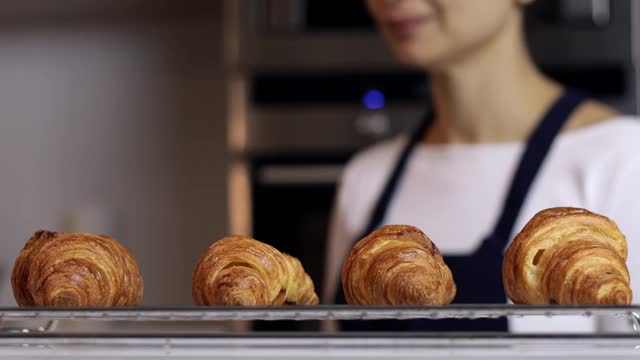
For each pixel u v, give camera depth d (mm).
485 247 1222
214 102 2691
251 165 2084
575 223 527
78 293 489
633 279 878
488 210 1314
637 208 1201
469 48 1326
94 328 1655
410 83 2061
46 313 430
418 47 1329
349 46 2062
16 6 2531
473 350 429
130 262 538
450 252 1306
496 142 1362
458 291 1192
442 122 1397
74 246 519
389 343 430
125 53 2721
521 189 1266
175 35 2705
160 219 2693
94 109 2727
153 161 2707
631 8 1990
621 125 1288
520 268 517
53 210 2730
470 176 1343
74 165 2729
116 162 2717
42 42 2740
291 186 2039
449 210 1340
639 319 453
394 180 1408
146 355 434
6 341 427
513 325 1140
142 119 2713
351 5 2061
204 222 2686
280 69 2080
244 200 2068
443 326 1153
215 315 427
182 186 2691
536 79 1391
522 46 1378
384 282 500
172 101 2705
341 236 1473
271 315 427
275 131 2094
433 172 1380
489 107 1353
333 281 1463
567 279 494
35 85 2742
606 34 1995
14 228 2736
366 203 1444
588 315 433
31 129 2742
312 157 2080
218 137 2688
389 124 2064
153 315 427
